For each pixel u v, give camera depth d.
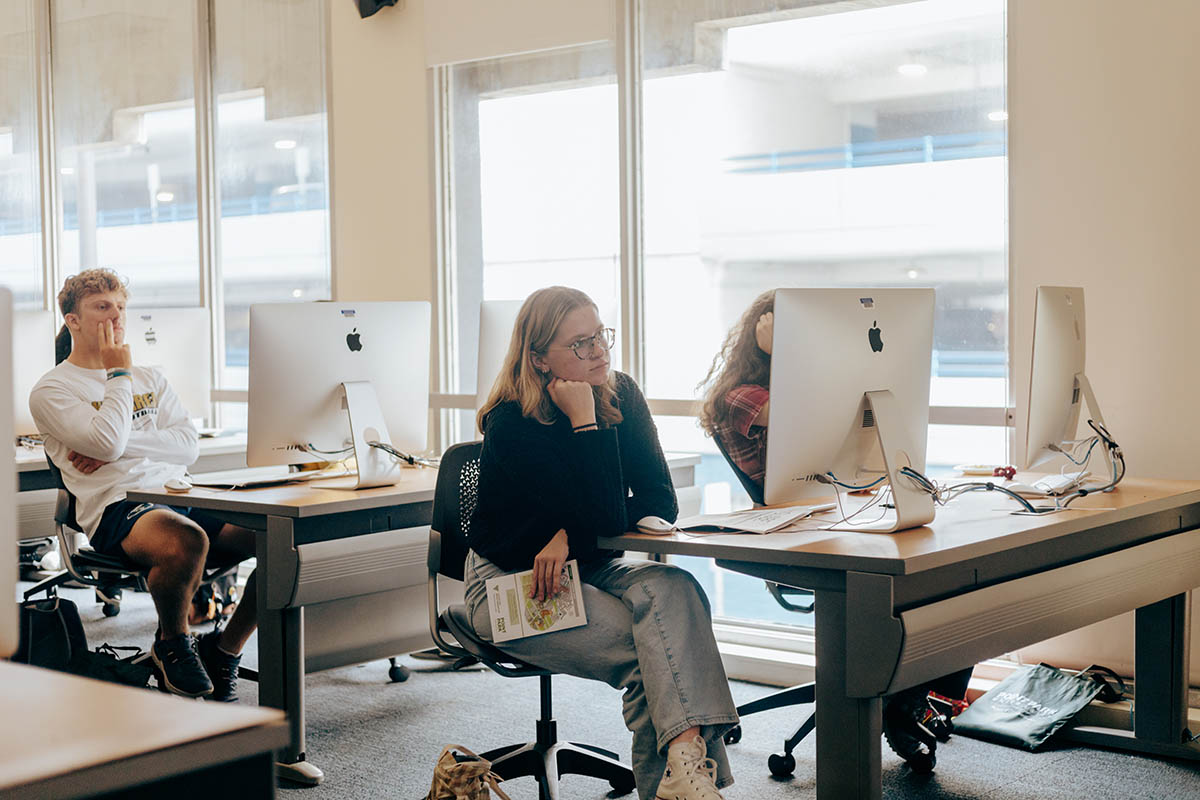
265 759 0.99
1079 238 3.60
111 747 0.90
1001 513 2.59
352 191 5.15
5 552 1.08
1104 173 3.54
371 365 3.26
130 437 3.57
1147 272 3.49
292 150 5.45
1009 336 3.72
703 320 4.34
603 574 2.53
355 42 5.11
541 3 4.57
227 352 5.80
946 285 3.87
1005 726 3.28
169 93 5.92
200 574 3.35
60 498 3.61
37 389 3.52
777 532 2.36
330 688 3.92
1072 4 3.57
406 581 3.12
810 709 3.69
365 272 5.14
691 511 4.02
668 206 4.40
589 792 2.91
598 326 2.51
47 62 6.44
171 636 3.36
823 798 2.13
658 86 4.38
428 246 4.93
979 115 3.79
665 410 4.40
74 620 3.35
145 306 6.15
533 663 2.48
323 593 2.91
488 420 2.55
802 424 2.38
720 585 5.17
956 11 3.81
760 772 3.11
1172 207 3.45
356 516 2.99
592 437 2.44
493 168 4.82
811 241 4.11
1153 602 2.80
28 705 1.03
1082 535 2.60
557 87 4.62
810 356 2.35
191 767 0.93
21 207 6.65
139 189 6.11
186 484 3.12
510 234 4.79
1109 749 3.19
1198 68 3.39
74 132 6.38
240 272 5.71
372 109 5.07
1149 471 3.52
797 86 4.11
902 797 2.85
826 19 4.04
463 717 3.58
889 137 3.95
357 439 3.11
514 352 2.54
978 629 2.20
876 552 2.07
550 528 2.46
